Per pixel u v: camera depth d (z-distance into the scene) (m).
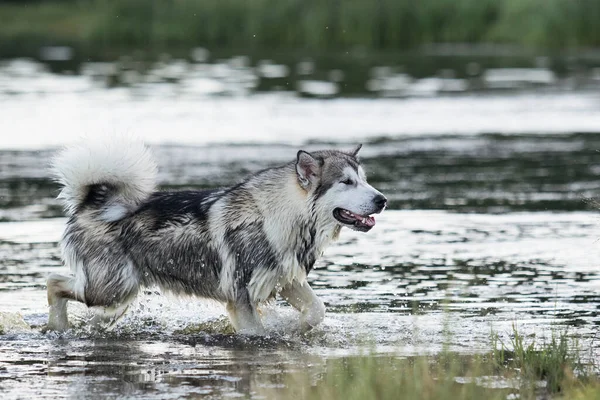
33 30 59.22
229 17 49.66
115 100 30.05
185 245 10.68
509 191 18.36
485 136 24.61
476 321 10.70
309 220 10.42
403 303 11.51
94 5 63.16
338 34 47.72
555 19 46.25
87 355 9.71
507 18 47.19
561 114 27.97
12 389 8.46
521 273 12.81
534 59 41.56
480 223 15.89
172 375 8.94
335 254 14.04
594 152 22.39
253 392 8.35
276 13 48.56
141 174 10.89
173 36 50.47
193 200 10.81
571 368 8.69
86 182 10.75
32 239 14.84
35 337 10.48
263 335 10.53
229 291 10.61
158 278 10.85
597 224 15.70
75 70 39.16
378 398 7.73
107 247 10.73
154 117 26.83
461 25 47.53
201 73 37.88
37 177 19.72
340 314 11.12
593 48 45.62
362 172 10.59
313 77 36.31
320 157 10.45
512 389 8.34
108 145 10.77
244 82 34.94
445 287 12.20
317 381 8.62
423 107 29.19
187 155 21.45
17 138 23.64
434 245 14.45
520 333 10.19
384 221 16.14
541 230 15.30
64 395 8.30
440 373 8.34
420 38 47.50
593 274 12.74
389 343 9.94
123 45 50.75
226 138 23.72
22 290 12.19
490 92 32.22
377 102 30.03
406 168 20.58
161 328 10.96
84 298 10.84
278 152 21.78
